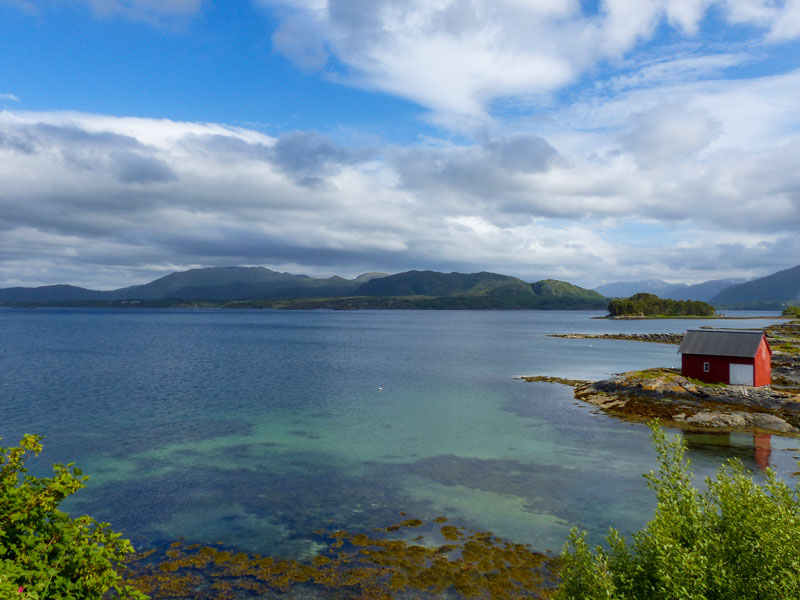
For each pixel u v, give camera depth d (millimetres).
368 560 21969
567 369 90250
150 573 20812
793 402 51812
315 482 31578
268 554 22500
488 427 46094
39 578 8969
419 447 39438
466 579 20516
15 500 10148
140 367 87000
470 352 122688
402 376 79250
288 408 53781
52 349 118938
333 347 134750
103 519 25984
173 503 28141
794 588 9133
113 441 40406
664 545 10273
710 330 62375
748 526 10617
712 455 38031
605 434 43906
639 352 123875
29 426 44969
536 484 31406
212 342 147750
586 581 11648
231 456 36750
